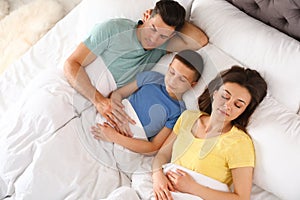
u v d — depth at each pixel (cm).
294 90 158
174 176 154
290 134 151
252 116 159
